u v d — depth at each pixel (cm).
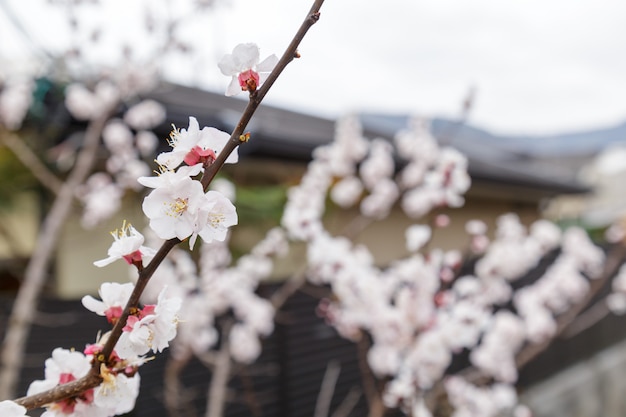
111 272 443
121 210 454
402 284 317
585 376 753
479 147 1409
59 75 390
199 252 351
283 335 395
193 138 74
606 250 780
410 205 432
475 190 676
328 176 401
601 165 2503
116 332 78
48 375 90
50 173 432
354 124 395
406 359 265
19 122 408
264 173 498
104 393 83
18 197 452
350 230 452
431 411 349
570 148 2525
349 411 398
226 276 320
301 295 414
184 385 347
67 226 443
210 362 325
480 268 363
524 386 654
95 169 473
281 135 457
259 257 347
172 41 365
